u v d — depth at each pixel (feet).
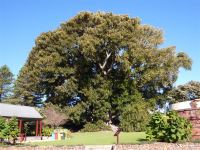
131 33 172.24
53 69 182.39
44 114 157.89
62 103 189.47
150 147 67.67
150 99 183.52
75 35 187.11
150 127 75.05
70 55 190.08
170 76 182.80
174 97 225.76
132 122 145.28
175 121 71.36
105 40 173.47
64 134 127.65
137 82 180.14
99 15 182.09
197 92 227.40
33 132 148.97
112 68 185.37
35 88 200.54
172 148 66.69
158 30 183.83
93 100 171.83
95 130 168.25
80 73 182.91
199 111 76.59
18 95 220.84
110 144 81.25
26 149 72.23
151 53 174.70
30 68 206.90
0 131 79.97
